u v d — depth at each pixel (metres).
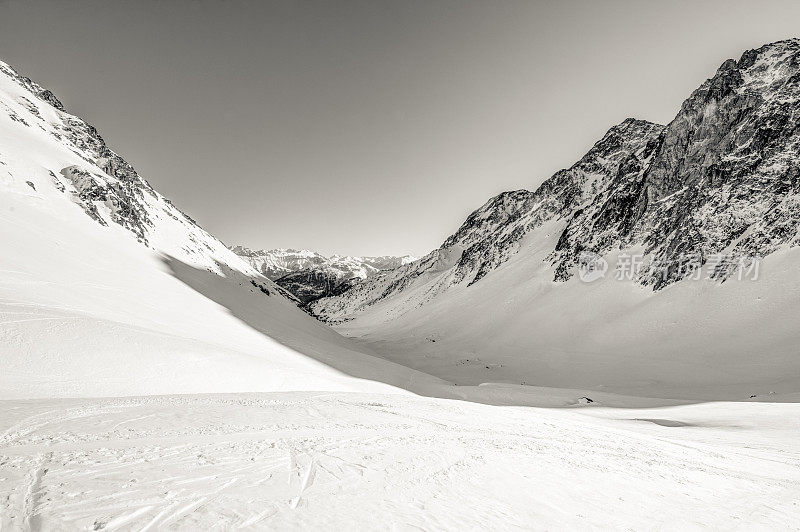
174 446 11.09
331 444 12.68
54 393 22.12
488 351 110.31
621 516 9.03
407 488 9.16
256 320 73.06
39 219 54.84
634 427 28.78
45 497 6.92
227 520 6.64
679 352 70.81
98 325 30.16
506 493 9.62
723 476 14.26
